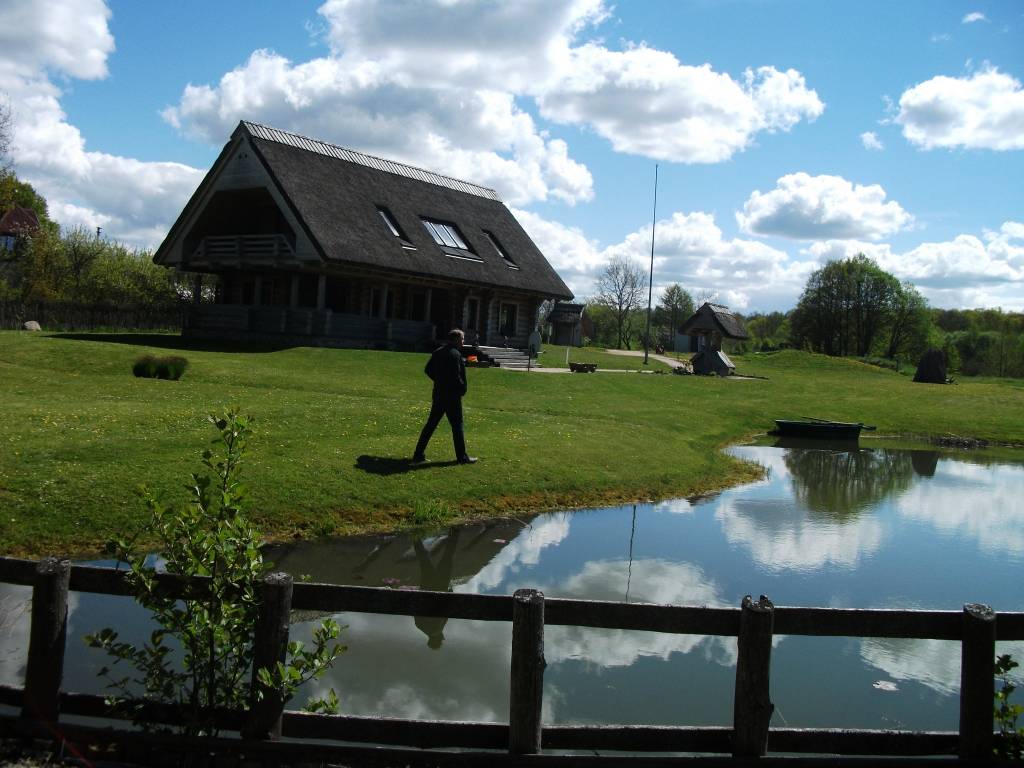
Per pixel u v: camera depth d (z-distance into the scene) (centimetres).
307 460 1482
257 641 528
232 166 3562
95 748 533
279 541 1216
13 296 5288
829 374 5816
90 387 2092
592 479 1706
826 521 1580
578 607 539
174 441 1484
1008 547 1423
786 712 738
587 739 546
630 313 11075
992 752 542
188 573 534
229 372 2547
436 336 4116
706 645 891
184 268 3934
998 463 2620
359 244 3481
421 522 1364
